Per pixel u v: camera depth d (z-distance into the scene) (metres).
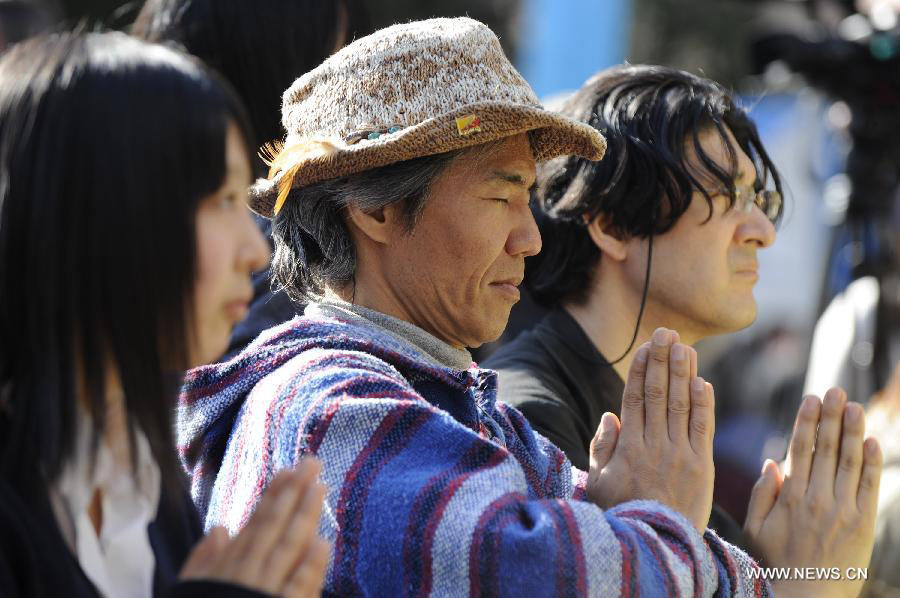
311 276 5.98
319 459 4.93
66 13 21.50
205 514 5.61
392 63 5.60
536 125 5.59
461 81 5.56
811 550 6.14
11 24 12.38
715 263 7.39
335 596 4.79
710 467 5.60
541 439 6.24
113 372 4.19
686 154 7.38
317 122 5.75
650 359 5.68
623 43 16.95
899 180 11.70
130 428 4.16
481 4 28.92
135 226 4.01
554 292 7.66
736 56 29.03
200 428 5.58
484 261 5.71
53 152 3.98
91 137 4.00
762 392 17.83
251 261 4.38
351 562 4.78
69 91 4.02
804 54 11.88
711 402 5.64
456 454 4.92
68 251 3.96
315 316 5.81
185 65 4.30
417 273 5.76
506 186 5.75
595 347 7.51
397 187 5.65
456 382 5.57
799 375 12.19
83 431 4.17
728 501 14.14
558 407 7.05
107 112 4.02
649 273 7.45
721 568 5.26
